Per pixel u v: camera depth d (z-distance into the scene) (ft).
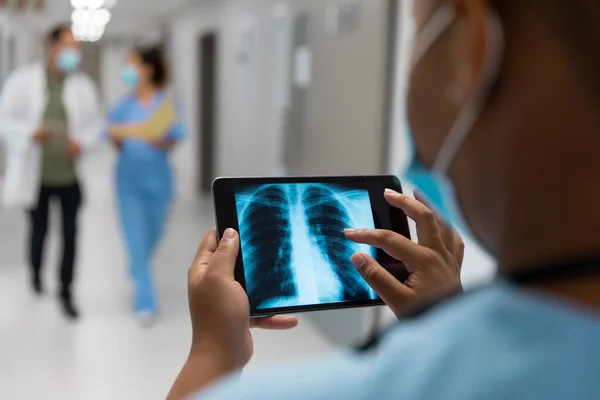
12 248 16.35
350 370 1.05
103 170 34.40
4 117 10.84
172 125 10.92
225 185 2.65
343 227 2.74
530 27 1.01
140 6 28.63
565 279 0.99
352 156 9.32
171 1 27.63
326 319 10.52
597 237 1.01
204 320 2.00
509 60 1.02
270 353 9.95
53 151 10.94
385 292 2.51
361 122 9.02
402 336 1.06
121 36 45.27
